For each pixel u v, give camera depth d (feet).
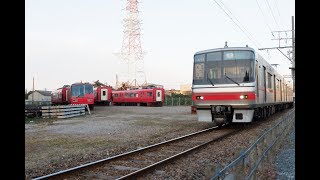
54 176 20.57
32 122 68.85
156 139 41.47
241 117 46.32
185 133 47.57
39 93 250.37
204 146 33.55
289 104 122.42
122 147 35.12
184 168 24.41
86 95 119.03
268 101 59.72
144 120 73.05
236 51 46.60
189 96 228.02
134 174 20.97
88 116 88.33
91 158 29.40
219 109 46.37
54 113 80.33
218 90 46.11
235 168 15.47
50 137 43.86
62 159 28.84
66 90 148.15
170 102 195.00
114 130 52.39
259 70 50.39
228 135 42.34
